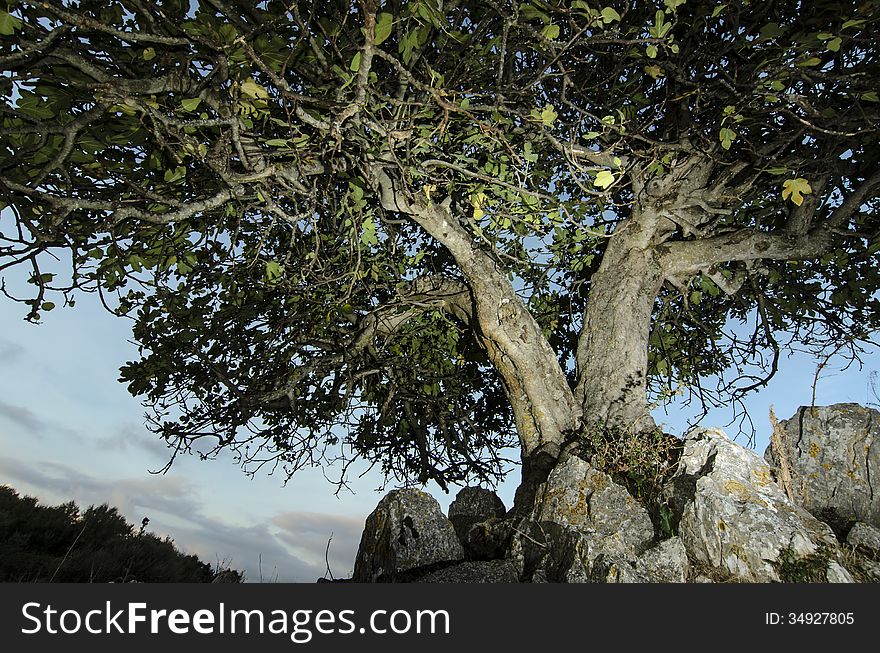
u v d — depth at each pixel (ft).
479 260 28.43
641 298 31.68
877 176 29.91
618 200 34.76
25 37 16.88
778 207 34.27
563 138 28.66
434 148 23.39
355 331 35.12
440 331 37.76
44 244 19.19
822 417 26.81
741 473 21.25
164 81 18.35
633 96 28.19
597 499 21.21
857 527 20.97
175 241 25.73
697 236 32.60
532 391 28.86
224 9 17.75
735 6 23.49
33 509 34.86
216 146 20.07
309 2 19.06
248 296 33.04
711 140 28.45
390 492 24.43
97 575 28.37
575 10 19.65
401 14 18.28
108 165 21.16
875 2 21.53
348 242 27.89
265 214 27.02
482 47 23.17
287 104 19.57
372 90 18.62
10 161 18.08
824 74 23.71
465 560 22.66
